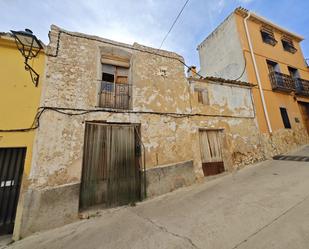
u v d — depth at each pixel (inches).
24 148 156.2
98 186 177.5
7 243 128.9
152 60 243.6
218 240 97.3
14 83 160.6
